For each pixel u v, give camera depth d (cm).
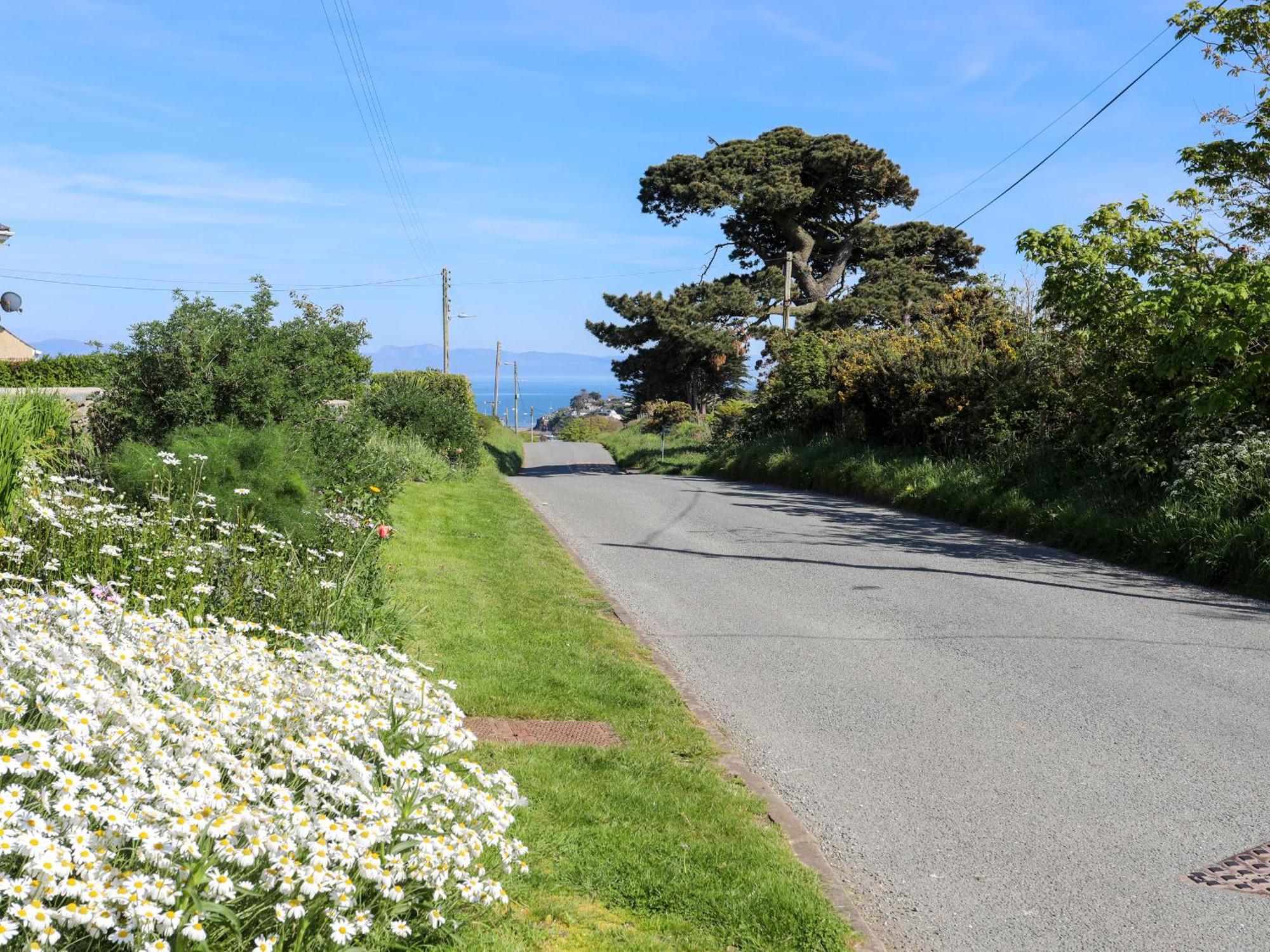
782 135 4088
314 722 384
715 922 392
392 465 1538
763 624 943
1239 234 1595
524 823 459
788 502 2067
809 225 4319
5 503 711
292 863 294
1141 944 392
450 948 342
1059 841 487
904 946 391
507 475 3225
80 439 1052
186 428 1004
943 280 4194
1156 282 1479
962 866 462
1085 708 690
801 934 385
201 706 397
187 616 615
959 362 2144
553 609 943
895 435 2345
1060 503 1498
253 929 301
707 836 469
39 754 284
